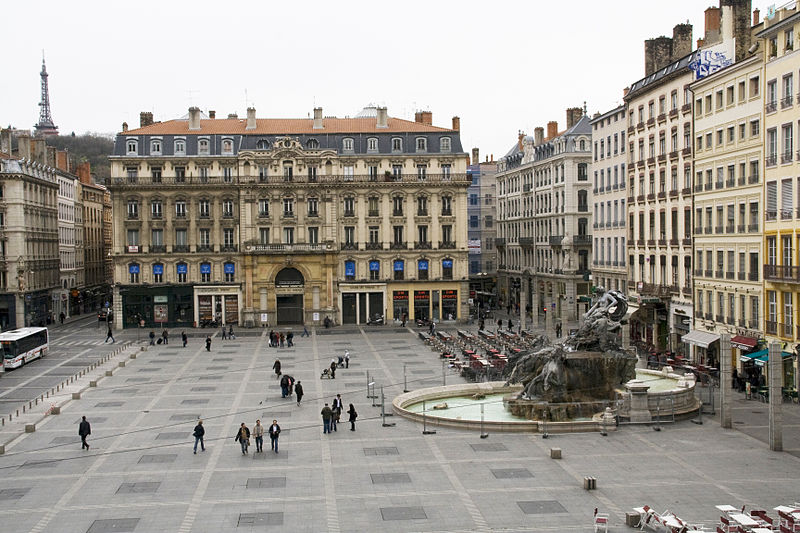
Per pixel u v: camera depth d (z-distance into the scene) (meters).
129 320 107.75
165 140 108.75
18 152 116.69
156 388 62.16
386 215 110.19
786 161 56.59
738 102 64.06
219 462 40.41
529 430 45.59
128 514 32.66
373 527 30.88
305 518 31.98
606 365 50.12
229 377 67.19
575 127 114.50
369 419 49.91
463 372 64.38
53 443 44.75
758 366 60.53
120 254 107.38
